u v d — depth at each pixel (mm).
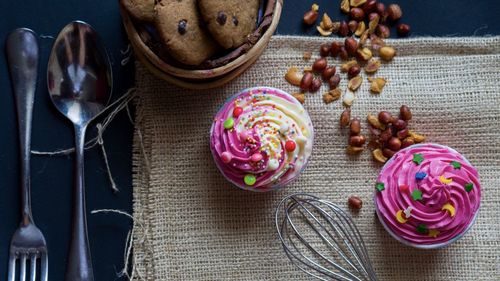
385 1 608
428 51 604
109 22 596
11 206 586
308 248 596
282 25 607
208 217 594
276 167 552
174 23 517
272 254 595
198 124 596
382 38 604
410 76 604
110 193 592
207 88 576
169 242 591
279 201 596
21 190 578
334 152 599
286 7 607
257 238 595
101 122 595
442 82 603
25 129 581
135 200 591
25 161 579
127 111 596
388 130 591
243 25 534
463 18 606
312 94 600
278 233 582
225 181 596
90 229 589
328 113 599
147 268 591
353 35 604
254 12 544
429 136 604
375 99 601
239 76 598
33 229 577
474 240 596
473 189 561
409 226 561
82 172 582
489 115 602
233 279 593
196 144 596
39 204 588
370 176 599
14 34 582
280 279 595
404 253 595
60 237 588
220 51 546
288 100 566
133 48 574
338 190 598
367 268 585
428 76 604
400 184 559
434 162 560
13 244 574
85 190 590
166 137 595
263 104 562
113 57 595
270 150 550
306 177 598
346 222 590
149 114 593
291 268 595
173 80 563
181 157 595
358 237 597
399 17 604
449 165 559
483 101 602
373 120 595
